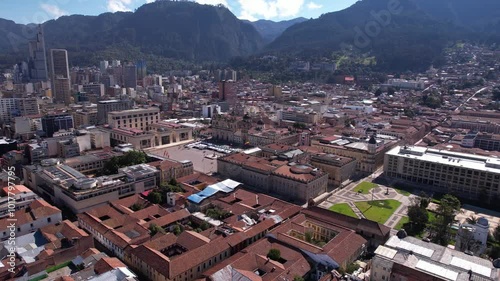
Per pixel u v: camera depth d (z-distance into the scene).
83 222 176.00
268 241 153.00
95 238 169.25
